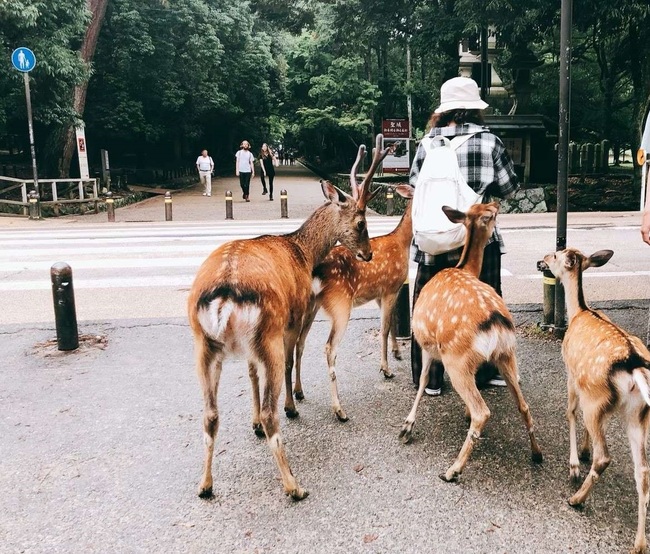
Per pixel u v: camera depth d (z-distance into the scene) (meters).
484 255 4.62
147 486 3.52
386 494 3.38
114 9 24.14
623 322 6.15
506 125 19.36
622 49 22.08
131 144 35.22
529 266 9.05
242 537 3.05
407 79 33.00
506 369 3.60
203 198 23.53
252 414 4.39
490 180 4.49
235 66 33.47
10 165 24.77
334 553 2.92
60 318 5.69
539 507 3.25
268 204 20.62
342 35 25.61
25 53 15.90
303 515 3.22
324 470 3.64
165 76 26.81
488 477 3.53
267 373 3.27
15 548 3.01
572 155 22.45
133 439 4.07
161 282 8.30
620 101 34.41
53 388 4.93
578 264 3.67
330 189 4.24
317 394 4.76
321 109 34.88
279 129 49.16
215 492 3.45
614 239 11.23
